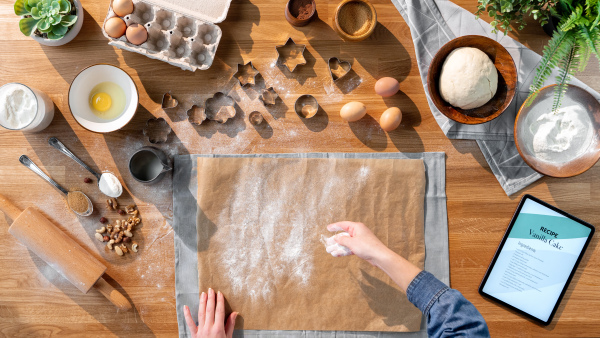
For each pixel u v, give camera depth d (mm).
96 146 1156
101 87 1119
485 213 1162
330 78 1161
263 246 1162
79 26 1124
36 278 1163
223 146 1160
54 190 1162
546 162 1078
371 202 1160
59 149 1133
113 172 1156
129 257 1161
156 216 1161
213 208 1156
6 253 1160
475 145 1161
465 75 1033
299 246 1162
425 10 1138
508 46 1140
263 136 1160
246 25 1157
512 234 1153
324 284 1160
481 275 1157
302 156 1162
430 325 869
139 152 1105
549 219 1147
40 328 1162
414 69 1161
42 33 1106
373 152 1163
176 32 1099
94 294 1161
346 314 1156
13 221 1137
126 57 1154
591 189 1150
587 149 1066
